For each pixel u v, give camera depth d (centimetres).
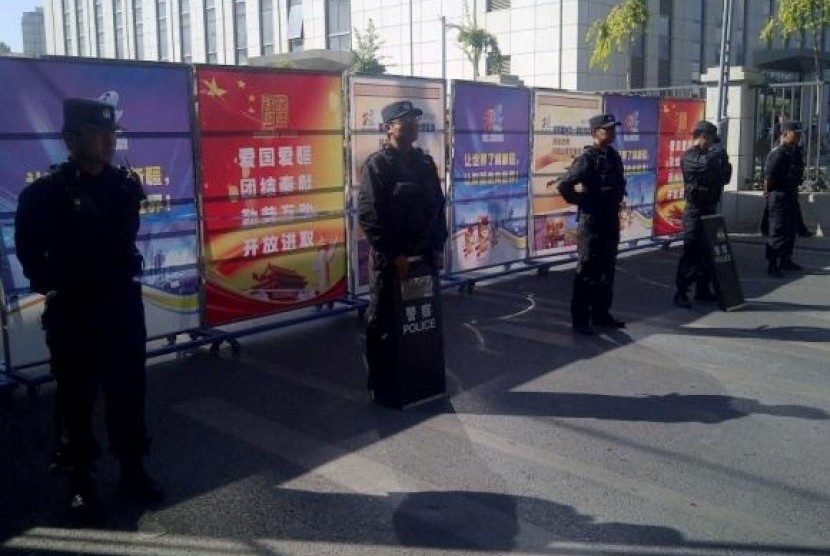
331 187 734
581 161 700
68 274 373
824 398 552
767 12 3853
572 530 369
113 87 566
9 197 529
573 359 644
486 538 362
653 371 612
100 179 382
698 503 397
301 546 355
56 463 388
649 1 3206
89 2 5706
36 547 355
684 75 3462
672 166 1212
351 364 631
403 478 425
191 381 588
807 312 804
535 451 461
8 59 515
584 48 3041
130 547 354
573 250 1058
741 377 598
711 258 802
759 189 1391
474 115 877
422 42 3606
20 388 572
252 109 659
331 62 2461
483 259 923
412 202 514
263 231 683
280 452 459
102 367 388
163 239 612
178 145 612
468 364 631
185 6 4812
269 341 696
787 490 412
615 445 470
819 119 1346
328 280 745
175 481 421
